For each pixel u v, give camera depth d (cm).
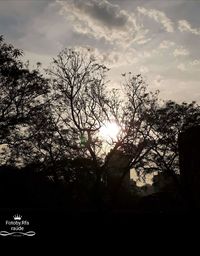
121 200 7225
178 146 5859
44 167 5062
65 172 5169
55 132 4850
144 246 2880
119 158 5156
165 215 3192
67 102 4931
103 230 3056
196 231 3025
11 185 5234
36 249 2723
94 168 5016
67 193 5475
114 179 5194
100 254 2702
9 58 3888
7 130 4100
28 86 4156
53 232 2927
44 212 3027
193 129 5788
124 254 2686
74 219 3077
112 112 5112
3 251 2634
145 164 5678
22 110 4225
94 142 4966
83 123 4997
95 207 4728
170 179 6875
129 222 3164
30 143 4656
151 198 6769
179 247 2823
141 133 5206
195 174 5647
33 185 5384
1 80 4019
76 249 2798
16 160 4631
